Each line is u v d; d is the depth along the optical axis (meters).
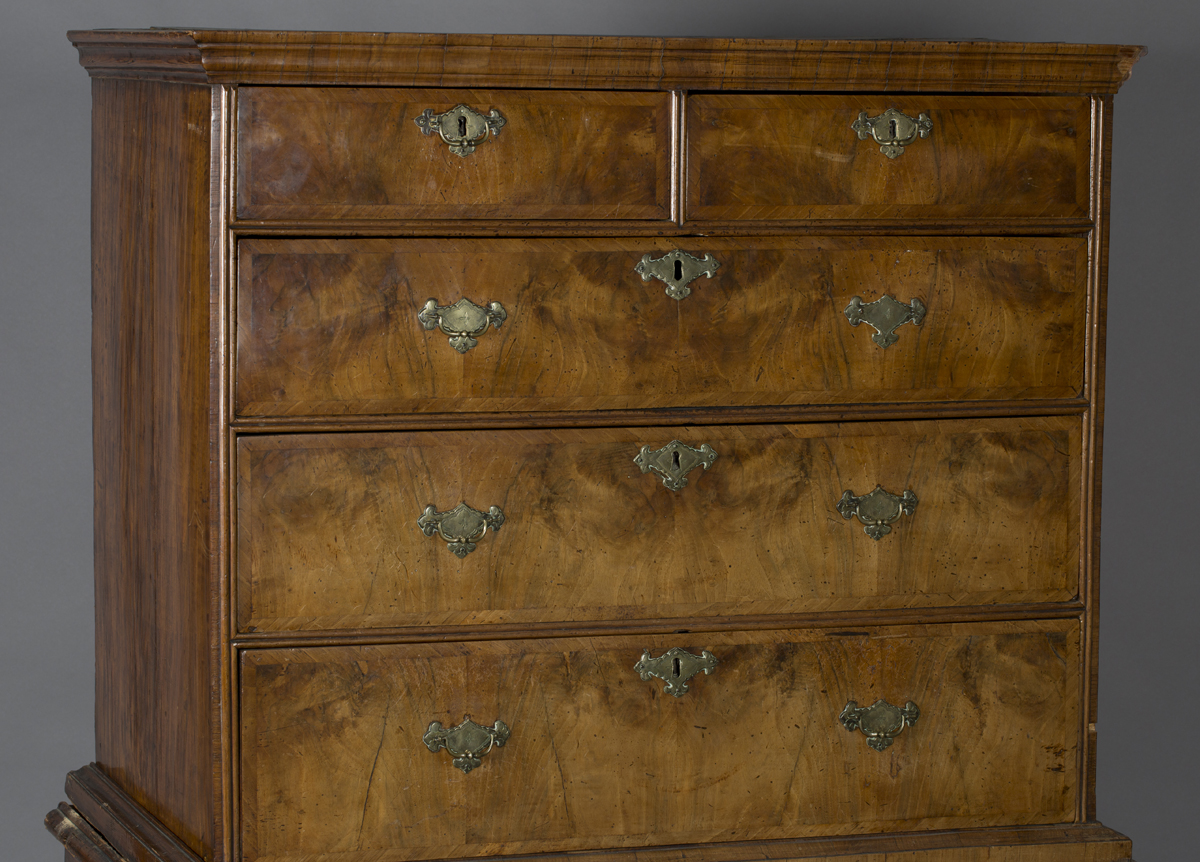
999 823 2.33
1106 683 3.30
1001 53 2.14
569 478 2.14
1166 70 3.18
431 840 2.16
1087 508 2.29
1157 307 3.23
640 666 2.18
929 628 2.27
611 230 2.10
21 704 2.97
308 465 2.06
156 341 2.18
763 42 2.07
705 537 2.19
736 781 2.24
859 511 2.22
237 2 2.91
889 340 2.20
